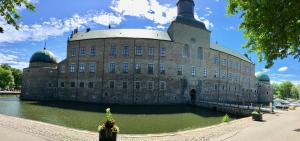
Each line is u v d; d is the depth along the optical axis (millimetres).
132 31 62156
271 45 9375
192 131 20500
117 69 57250
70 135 17344
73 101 58781
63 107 47281
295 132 19172
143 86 56781
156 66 58062
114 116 37250
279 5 8047
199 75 63500
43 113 37375
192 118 37438
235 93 76938
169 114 41812
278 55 9602
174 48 60094
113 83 56938
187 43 62156
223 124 25094
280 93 159375
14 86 109625
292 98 156625
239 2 9703
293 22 8258
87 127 25766
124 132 23719
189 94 60938
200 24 65875
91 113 39750
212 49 67625
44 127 20344
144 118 35938
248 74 87062
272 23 8320
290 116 32656
